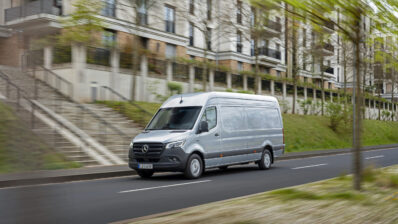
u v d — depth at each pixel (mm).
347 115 33938
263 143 13992
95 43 19188
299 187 7785
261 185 9711
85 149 14281
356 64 6969
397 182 7477
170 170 10852
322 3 5832
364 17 6512
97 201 7391
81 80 18719
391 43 7797
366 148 28062
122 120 18531
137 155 11078
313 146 27141
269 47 42656
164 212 5953
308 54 30891
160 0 20828
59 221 5602
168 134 11078
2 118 10469
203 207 5766
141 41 28703
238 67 39812
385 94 70438
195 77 26344
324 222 4520
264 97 14641
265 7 6020
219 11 24062
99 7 15945
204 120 11703
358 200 5922
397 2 6199
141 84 22438
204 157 11484
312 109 38500
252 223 4543
